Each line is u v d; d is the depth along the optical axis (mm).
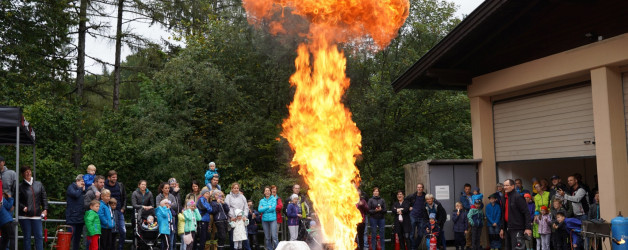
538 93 13789
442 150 23359
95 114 27109
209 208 13828
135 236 12641
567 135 12961
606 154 11555
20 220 11203
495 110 15148
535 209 13578
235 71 22922
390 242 18891
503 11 13102
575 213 12234
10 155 19000
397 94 22375
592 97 11906
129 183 20969
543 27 13297
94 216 11336
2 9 23609
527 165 16250
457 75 15094
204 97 21641
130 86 28797
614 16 11734
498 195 14297
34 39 24375
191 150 20969
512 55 14156
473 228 14266
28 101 21469
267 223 14703
